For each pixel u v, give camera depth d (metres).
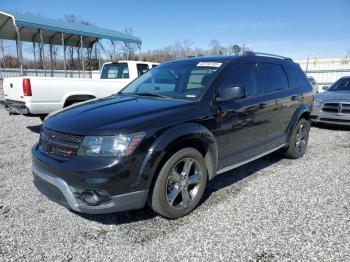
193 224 3.15
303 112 5.29
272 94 4.55
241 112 3.88
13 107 6.91
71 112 3.40
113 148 2.73
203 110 3.40
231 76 3.93
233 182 4.31
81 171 2.69
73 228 3.08
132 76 9.29
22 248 2.73
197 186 3.39
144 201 2.92
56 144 2.96
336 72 23.55
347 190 4.02
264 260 2.56
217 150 3.57
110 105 3.51
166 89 4.06
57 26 12.94
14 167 4.91
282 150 5.38
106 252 2.69
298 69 5.57
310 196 3.82
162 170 3.01
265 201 3.68
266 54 4.96
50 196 3.04
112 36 14.74
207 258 2.59
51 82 6.65
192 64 4.27
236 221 3.20
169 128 3.01
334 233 2.96
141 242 2.84
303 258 2.59
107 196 2.74
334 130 8.42
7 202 3.63
